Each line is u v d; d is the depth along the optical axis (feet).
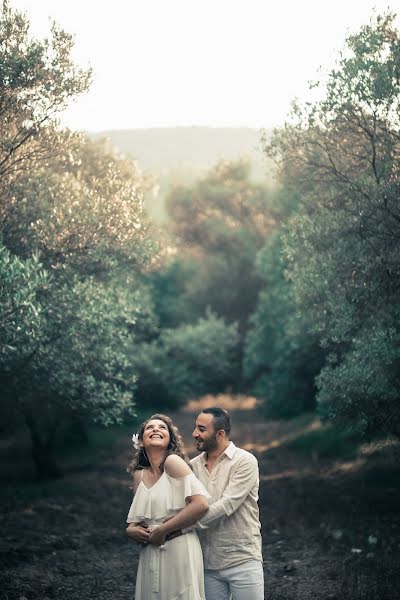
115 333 40.34
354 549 31.78
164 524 15.24
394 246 36.70
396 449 40.40
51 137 36.24
